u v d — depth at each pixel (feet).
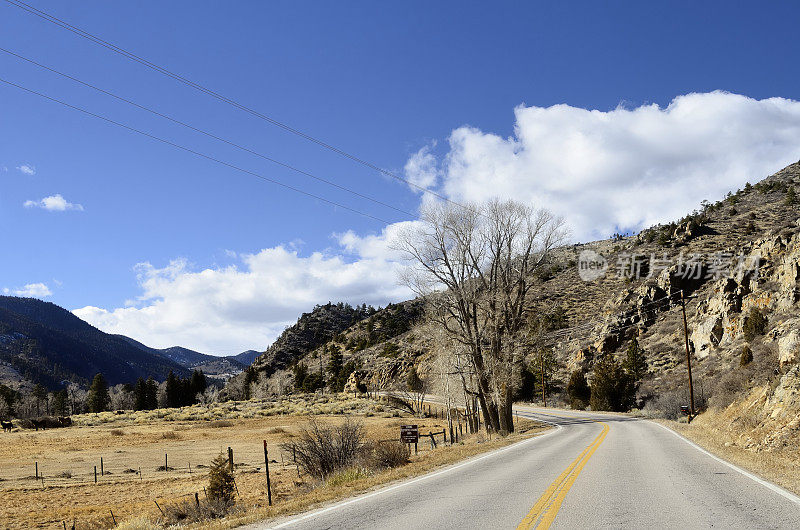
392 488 39.63
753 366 105.60
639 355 214.07
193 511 51.08
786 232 202.80
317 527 26.43
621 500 29.76
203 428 224.94
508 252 117.08
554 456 57.98
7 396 424.46
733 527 22.71
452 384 174.29
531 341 121.19
